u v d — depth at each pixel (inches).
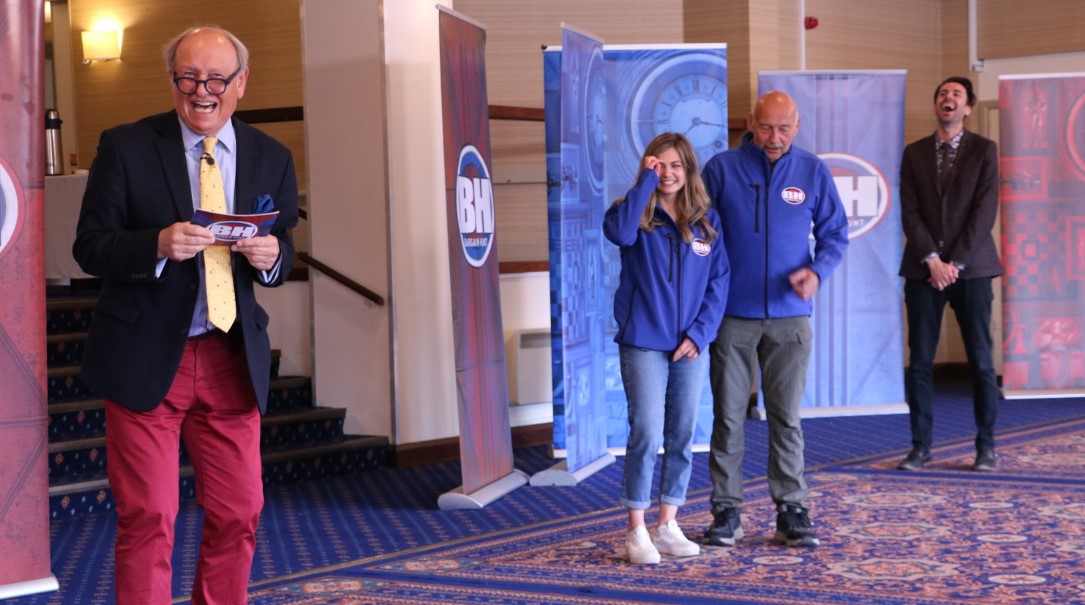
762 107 191.0
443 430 297.4
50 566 186.2
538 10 355.3
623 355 184.4
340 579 184.4
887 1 423.5
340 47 287.3
